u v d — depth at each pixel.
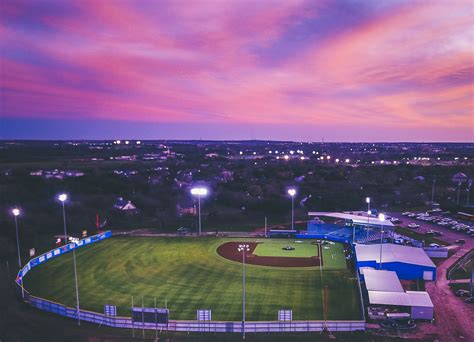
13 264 68.00
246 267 65.94
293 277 60.78
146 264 67.69
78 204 114.50
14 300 51.31
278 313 45.31
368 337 41.56
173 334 42.44
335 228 91.81
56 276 61.53
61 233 94.19
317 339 41.28
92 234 93.88
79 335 41.97
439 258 70.81
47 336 41.59
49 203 113.75
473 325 44.44
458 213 108.69
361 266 61.22
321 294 53.81
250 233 92.81
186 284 57.84
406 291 51.19
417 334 42.31
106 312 45.56
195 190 87.50
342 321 43.00
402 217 109.81
